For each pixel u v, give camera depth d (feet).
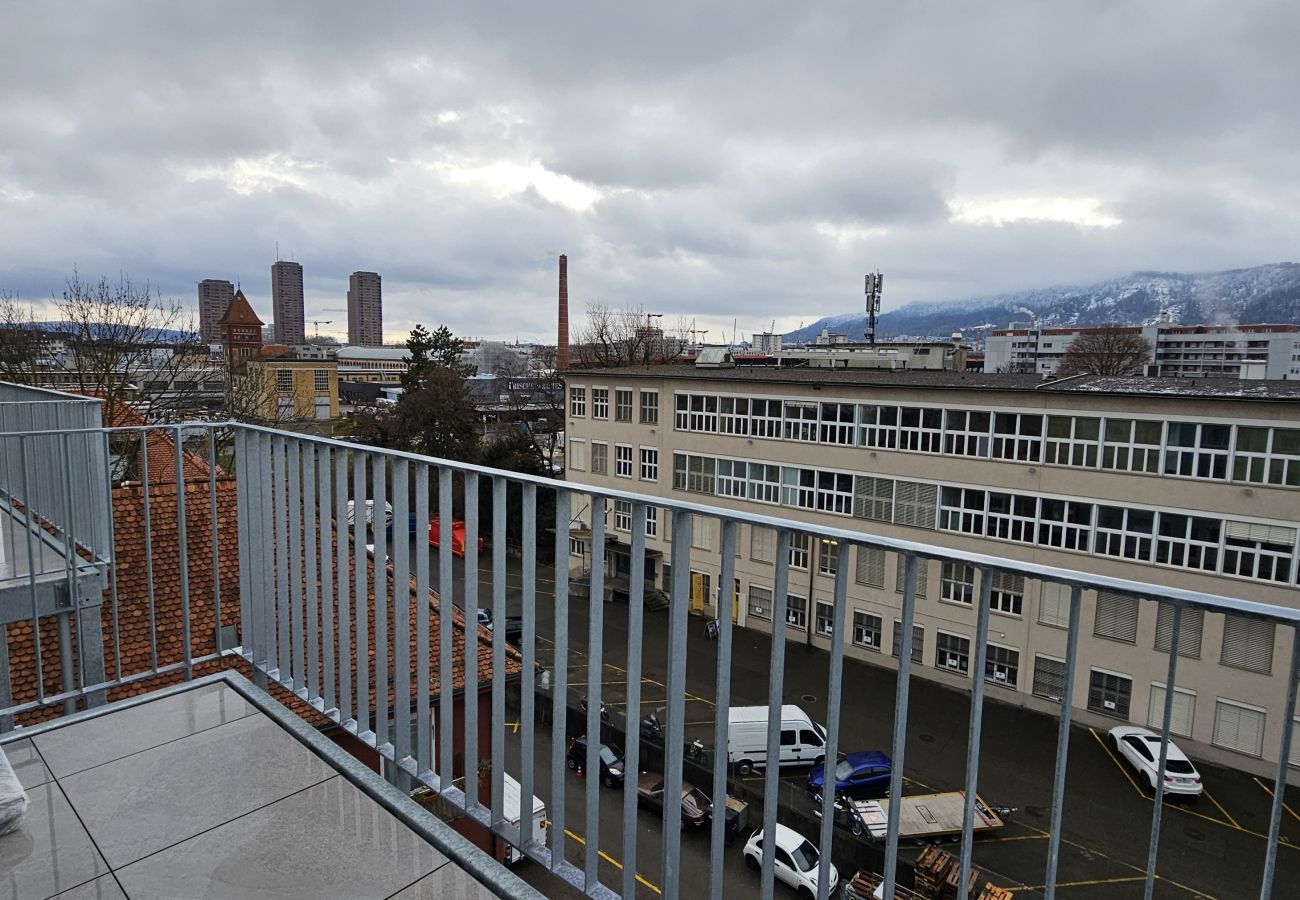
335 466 10.28
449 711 8.79
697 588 89.97
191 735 10.59
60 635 13.74
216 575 13.00
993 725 60.70
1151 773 51.57
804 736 52.19
